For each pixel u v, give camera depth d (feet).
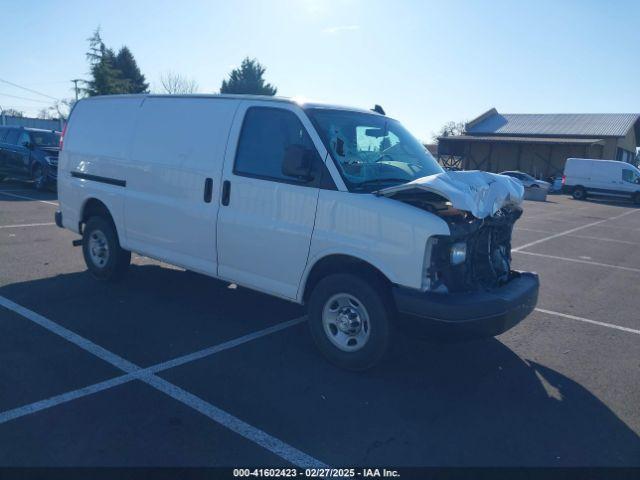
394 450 12.23
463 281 15.26
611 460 12.34
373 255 14.90
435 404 14.48
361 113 18.40
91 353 16.38
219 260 18.42
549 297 26.53
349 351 15.80
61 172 24.41
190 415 13.17
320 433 12.75
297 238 16.28
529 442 12.91
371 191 15.70
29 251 28.63
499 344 19.27
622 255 40.29
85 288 22.59
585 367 17.70
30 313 19.39
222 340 17.99
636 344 20.17
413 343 18.66
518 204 17.71
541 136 148.77
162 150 19.92
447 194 14.01
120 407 13.37
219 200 18.11
